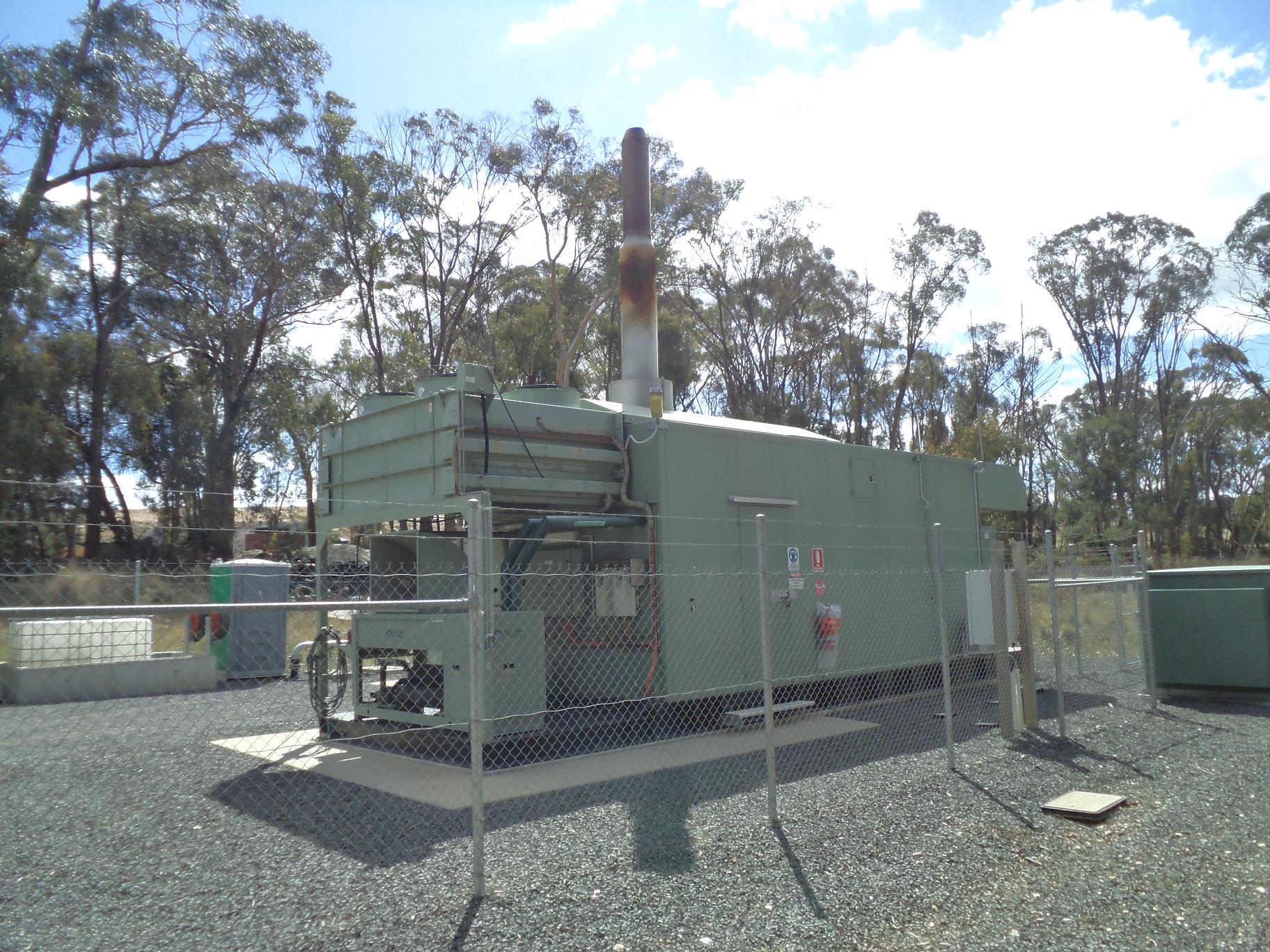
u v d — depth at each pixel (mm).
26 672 11508
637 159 16234
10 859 5422
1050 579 8875
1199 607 11242
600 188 32125
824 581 11156
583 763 7961
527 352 33500
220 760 8242
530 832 5820
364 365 34969
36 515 25609
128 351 29578
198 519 30250
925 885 4898
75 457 27234
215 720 10367
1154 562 33531
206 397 32844
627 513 9695
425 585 9805
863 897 4715
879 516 12125
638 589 9570
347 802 6715
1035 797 6688
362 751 8648
